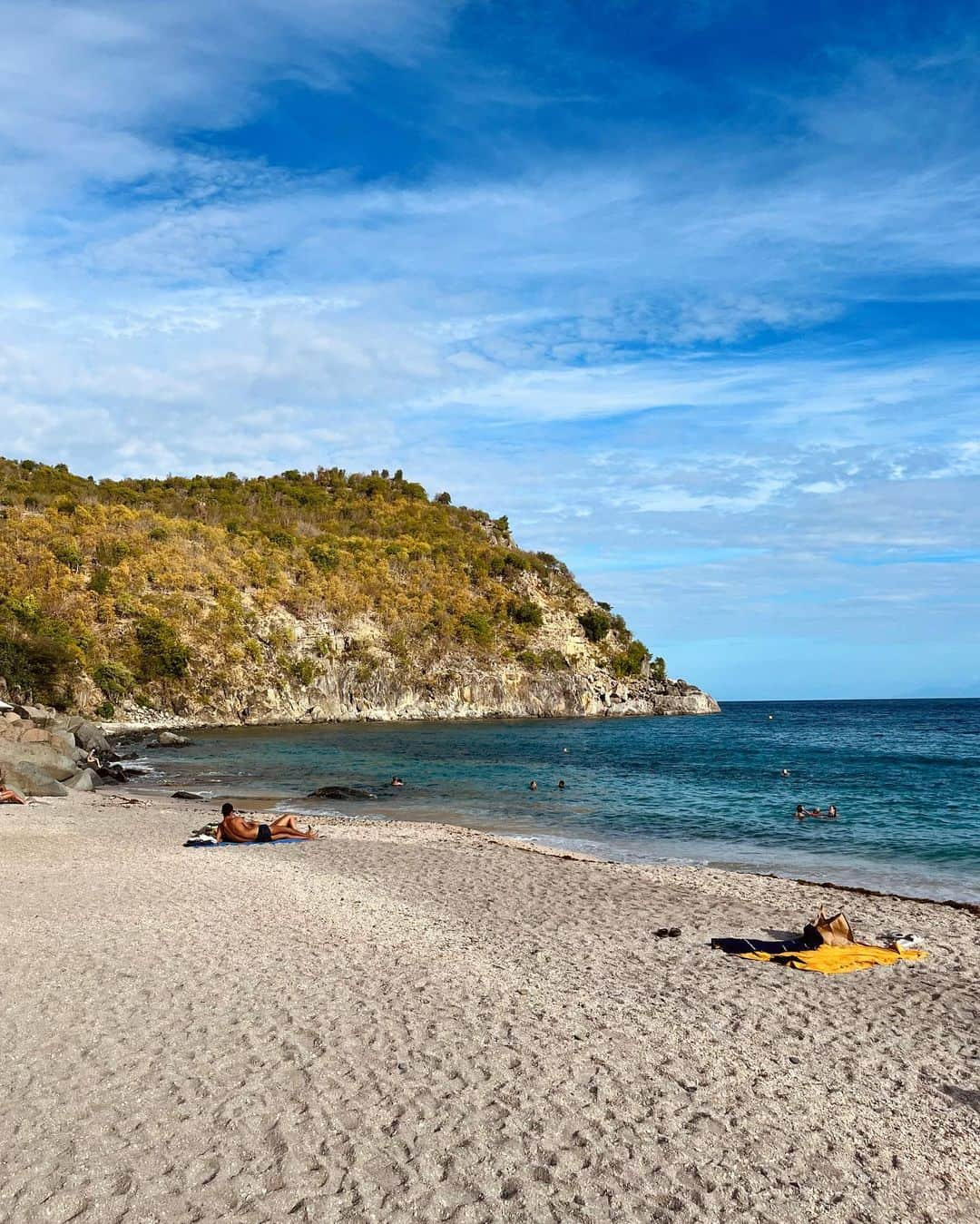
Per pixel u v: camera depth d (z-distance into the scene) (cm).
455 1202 591
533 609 12431
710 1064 828
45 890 1510
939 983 1104
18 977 1026
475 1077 780
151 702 8400
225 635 9238
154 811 2762
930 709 17888
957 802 3186
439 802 3269
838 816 2883
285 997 976
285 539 12094
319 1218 570
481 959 1153
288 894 1524
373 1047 840
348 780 4009
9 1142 653
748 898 1595
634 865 1981
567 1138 677
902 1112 744
